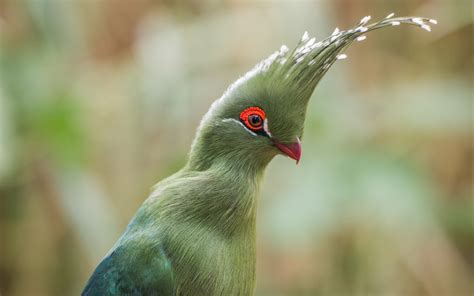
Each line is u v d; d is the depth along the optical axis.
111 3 14.60
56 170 12.66
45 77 12.94
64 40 13.66
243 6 13.50
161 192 7.08
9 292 14.05
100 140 13.28
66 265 13.96
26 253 14.00
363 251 13.26
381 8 14.30
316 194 11.94
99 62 14.51
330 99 12.63
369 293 13.48
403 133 13.34
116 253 7.06
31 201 13.70
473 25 14.59
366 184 12.10
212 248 6.89
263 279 13.30
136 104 13.32
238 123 7.14
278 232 11.88
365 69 14.12
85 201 12.52
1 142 11.84
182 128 13.09
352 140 12.61
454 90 13.39
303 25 13.07
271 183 12.62
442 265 13.76
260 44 13.21
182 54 13.34
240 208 7.05
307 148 12.38
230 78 13.16
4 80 12.64
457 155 14.30
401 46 14.47
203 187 6.99
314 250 13.07
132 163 13.21
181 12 14.62
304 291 13.35
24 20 13.51
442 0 14.48
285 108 7.08
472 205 14.08
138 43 14.49
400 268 13.62
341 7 14.08
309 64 7.11
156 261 6.86
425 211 12.48
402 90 13.64
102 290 7.05
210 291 6.87
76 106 12.73
